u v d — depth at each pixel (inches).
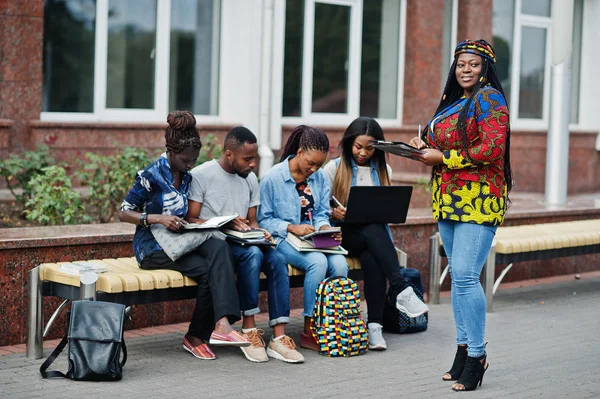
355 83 669.9
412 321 350.0
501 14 745.0
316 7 646.5
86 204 463.8
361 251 340.2
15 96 511.5
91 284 280.5
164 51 581.0
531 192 743.1
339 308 314.3
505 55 750.5
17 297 316.5
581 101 797.9
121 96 568.4
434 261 411.8
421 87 687.1
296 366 299.3
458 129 271.0
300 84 641.6
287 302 311.6
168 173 297.4
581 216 498.9
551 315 395.9
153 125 558.3
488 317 389.4
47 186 399.9
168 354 309.4
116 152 488.7
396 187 332.5
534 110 775.1
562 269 500.4
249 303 305.7
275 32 604.4
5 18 504.4
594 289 463.8
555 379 291.4
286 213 326.3
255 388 271.6
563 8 531.8
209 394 263.9
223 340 286.4
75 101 550.6
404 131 680.4
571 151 778.2
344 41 664.4
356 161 348.2
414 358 314.7
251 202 321.7
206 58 602.2
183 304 358.3
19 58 511.2
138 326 346.0
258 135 596.1
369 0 676.1
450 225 283.7
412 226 424.2
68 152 528.1
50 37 538.9
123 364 282.2
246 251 305.1
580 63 802.8
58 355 303.1
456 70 277.9
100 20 555.5
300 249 317.7
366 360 310.0
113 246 336.2
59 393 261.1
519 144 732.7
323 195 336.5
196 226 294.0
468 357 278.5
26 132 515.5
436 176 282.8
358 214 331.0
